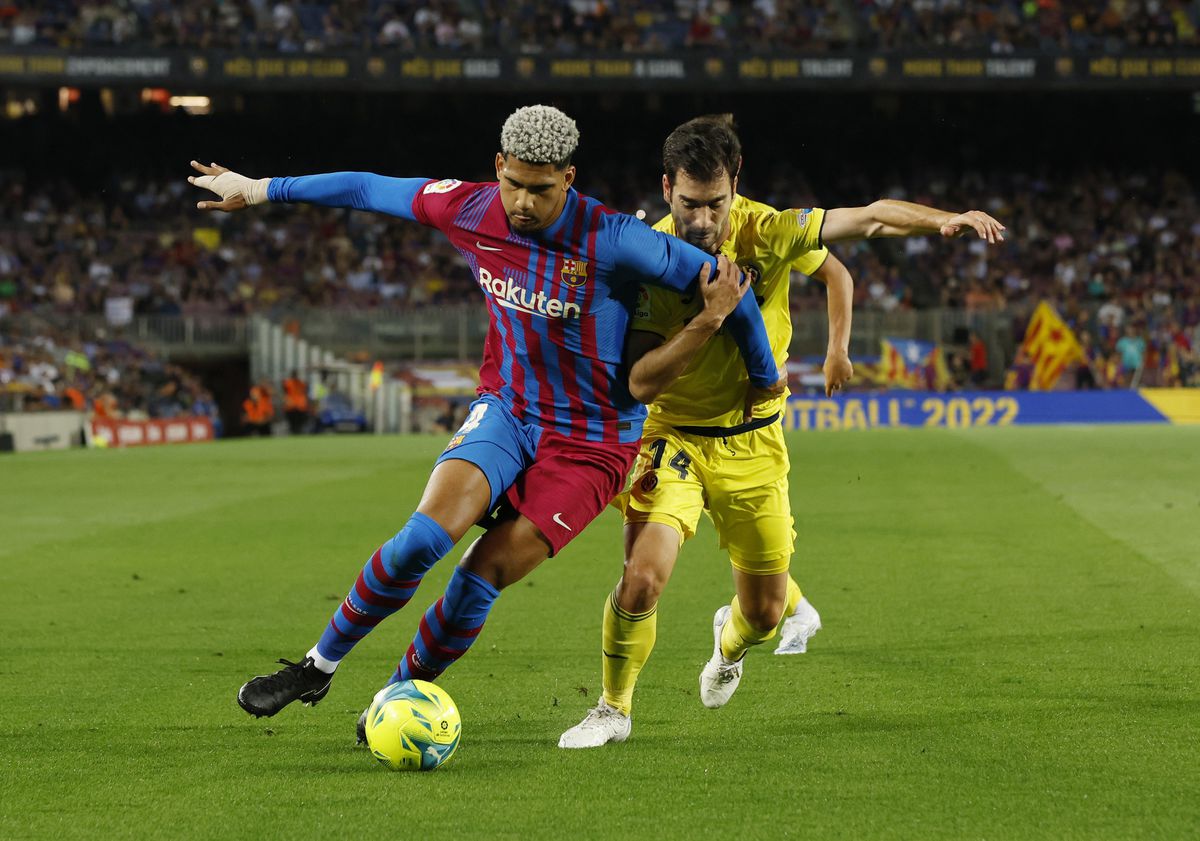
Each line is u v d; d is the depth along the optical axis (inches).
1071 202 4845.0
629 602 600.7
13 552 1382.9
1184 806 496.1
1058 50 4333.2
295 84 4205.2
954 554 1264.8
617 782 538.9
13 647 880.9
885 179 5017.2
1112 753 575.2
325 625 962.7
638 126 5024.6
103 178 4677.7
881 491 1854.1
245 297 4328.3
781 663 800.3
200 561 1311.5
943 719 647.8
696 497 629.9
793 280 4264.3
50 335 3784.5
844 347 701.9
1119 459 2301.9
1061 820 480.4
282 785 538.3
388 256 4475.9
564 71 4281.5
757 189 4982.8
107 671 799.1
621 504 642.8
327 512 1738.4
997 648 832.3
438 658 588.7
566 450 580.1
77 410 3496.6
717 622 699.4
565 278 562.6
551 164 541.6
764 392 608.1
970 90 4352.9
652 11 4586.6
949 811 493.4
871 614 965.8
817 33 4559.5
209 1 4320.9
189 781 546.6
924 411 3572.8
